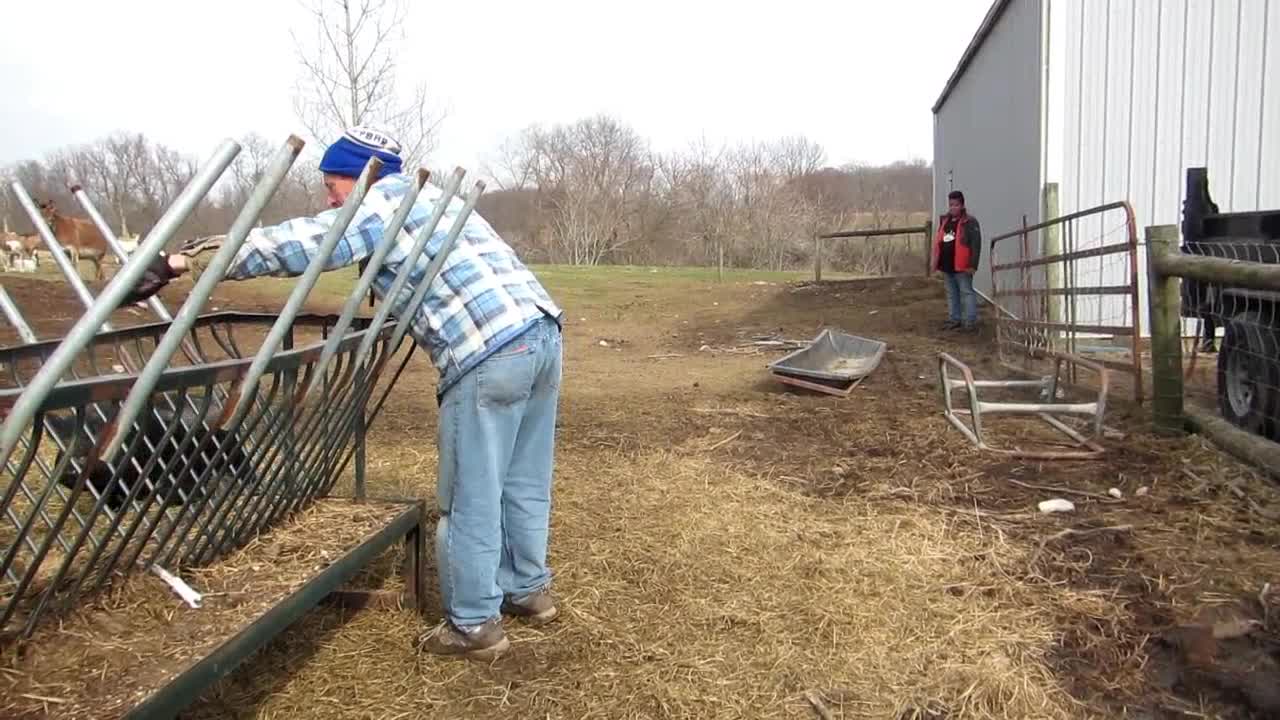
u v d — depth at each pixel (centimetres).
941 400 773
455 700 307
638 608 372
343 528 346
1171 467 534
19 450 450
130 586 280
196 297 221
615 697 310
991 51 1458
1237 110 1072
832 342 1049
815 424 685
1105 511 473
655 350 1221
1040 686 315
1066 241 905
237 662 252
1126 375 850
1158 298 609
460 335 310
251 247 267
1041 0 1095
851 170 4712
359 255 295
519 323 312
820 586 390
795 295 1733
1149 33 1077
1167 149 1084
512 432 324
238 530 322
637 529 457
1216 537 430
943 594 381
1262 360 562
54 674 234
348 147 316
